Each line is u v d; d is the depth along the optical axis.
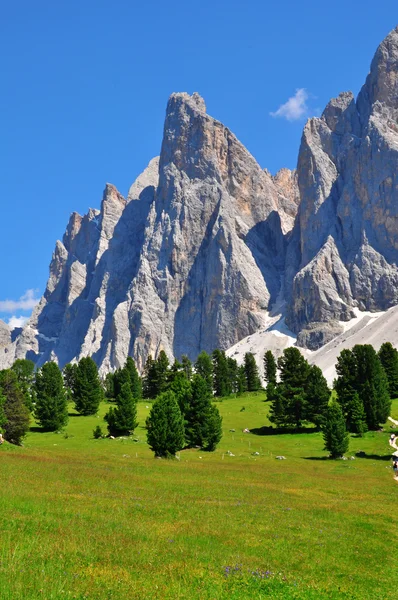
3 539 24.84
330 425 88.69
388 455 90.31
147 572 23.08
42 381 113.06
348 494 55.50
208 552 27.36
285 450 96.69
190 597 20.89
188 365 175.75
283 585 23.83
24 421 85.25
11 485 39.53
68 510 32.72
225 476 60.81
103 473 52.47
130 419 103.38
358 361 117.00
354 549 32.38
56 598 18.80
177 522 33.47
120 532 28.95
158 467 63.06
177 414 77.25
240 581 23.53
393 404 132.00
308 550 30.73
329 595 23.61
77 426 113.50
